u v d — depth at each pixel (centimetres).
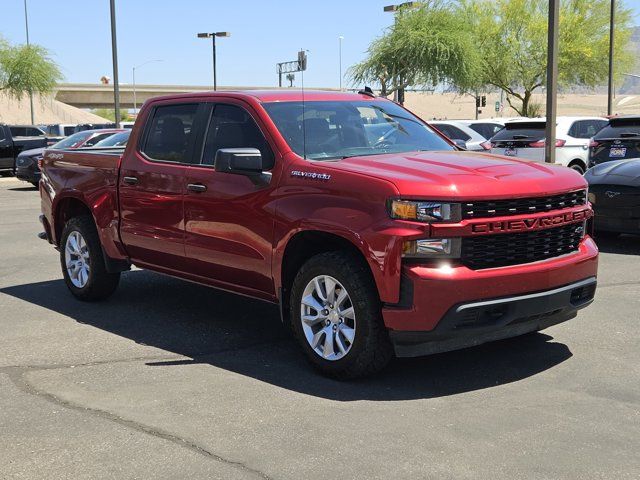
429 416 445
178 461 391
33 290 820
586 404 460
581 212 531
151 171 650
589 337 603
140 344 610
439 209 466
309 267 517
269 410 459
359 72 3903
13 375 535
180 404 472
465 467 377
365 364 495
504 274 477
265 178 551
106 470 383
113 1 2675
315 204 513
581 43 4262
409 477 367
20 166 2170
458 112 13288
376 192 481
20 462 394
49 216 791
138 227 670
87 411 463
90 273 736
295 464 384
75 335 639
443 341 488
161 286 829
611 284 793
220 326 664
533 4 4334
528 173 511
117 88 2720
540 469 373
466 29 3828
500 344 588
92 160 726
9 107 9394
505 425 429
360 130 599
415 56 3675
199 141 619
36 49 5303
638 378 507
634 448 397
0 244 1155
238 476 373
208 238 598
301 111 590
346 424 434
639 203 952
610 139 1212
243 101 593
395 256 467
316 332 525
